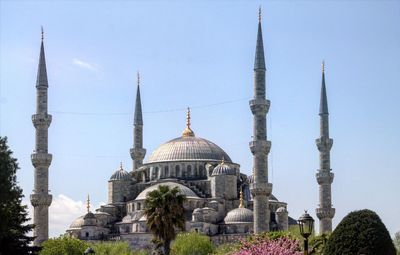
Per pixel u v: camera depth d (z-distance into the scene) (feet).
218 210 619.26
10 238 314.35
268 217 535.60
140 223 595.88
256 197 535.60
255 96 549.13
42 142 567.59
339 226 230.27
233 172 640.99
